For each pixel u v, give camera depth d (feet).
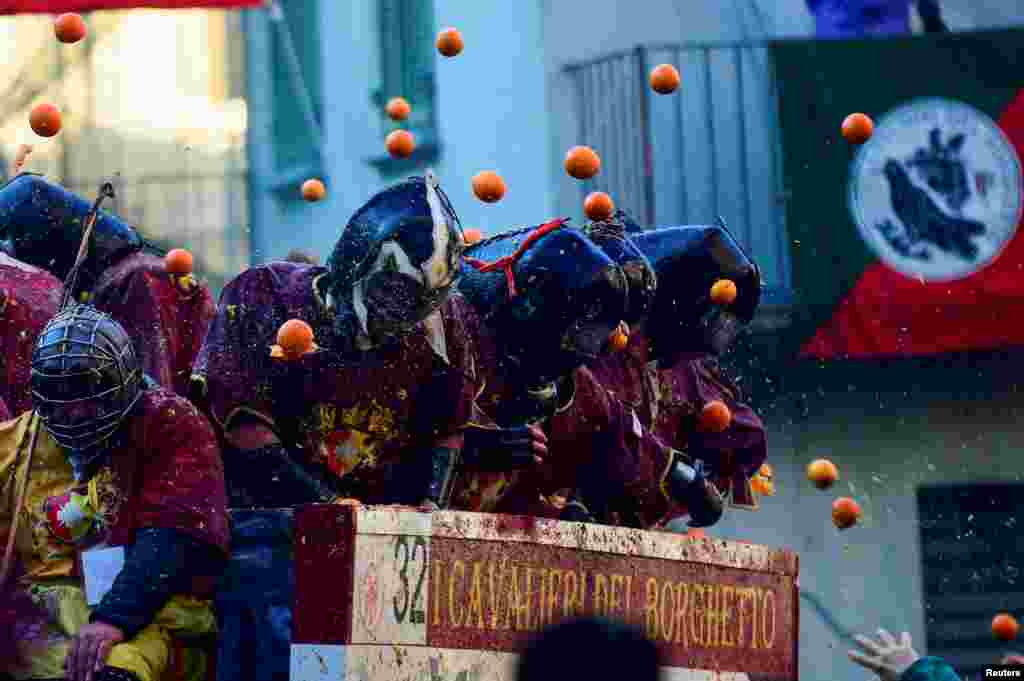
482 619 35.22
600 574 37.42
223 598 36.19
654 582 38.70
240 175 109.50
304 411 38.63
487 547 35.32
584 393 44.42
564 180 99.45
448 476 39.11
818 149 99.19
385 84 104.17
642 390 49.19
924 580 100.42
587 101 99.50
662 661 22.41
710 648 40.09
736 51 100.17
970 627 100.27
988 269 98.94
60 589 36.60
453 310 39.55
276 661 35.35
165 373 44.62
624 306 41.37
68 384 35.32
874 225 98.94
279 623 35.50
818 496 100.48
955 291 98.84
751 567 41.47
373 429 38.88
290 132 108.17
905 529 100.58
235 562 36.22
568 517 44.50
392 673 33.96
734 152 100.01
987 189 99.19
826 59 99.09
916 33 100.73
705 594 40.06
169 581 35.35
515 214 100.17
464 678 34.86
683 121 100.42
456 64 101.71
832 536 100.27
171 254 45.09
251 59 109.81
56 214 46.03
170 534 35.58
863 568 100.27
